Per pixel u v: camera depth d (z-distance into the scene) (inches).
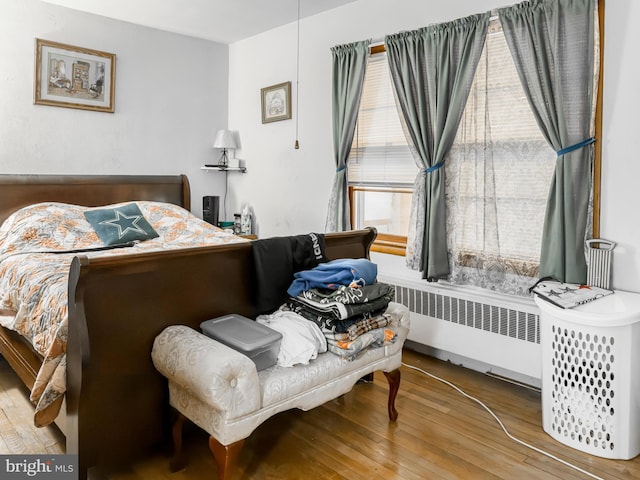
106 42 149.4
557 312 81.1
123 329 68.5
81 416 64.4
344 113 135.6
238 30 162.4
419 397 101.3
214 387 59.7
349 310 77.3
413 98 117.3
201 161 176.7
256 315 85.7
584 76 90.4
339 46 135.4
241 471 74.2
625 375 77.0
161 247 128.0
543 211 100.5
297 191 157.9
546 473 75.0
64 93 141.8
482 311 108.8
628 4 87.1
